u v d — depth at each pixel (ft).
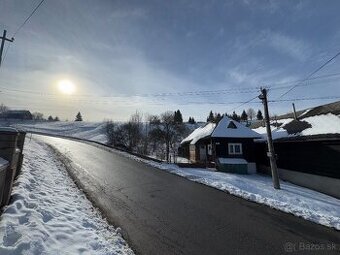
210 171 80.48
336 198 63.05
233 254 24.20
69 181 44.50
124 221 30.09
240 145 95.45
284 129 91.35
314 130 76.07
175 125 200.03
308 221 34.14
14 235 18.07
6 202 22.85
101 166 65.87
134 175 58.65
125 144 172.76
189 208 37.14
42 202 27.40
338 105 82.48
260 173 96.17
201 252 24.18
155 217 32.40
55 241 20.04
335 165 67.00
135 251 23.30
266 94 65.46
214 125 105.40
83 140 160.35
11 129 23.59
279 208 39.01
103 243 22.82
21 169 36.99
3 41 64.13
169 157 153.07
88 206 33.17
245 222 32.78
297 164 80.28
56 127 292.20
